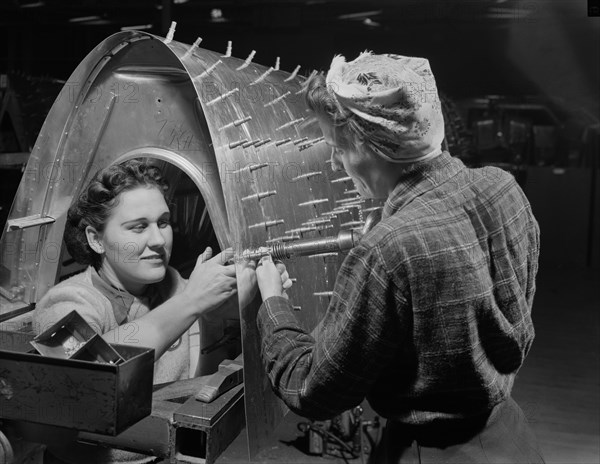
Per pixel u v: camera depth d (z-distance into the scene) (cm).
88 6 588
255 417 129
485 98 707
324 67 621
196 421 124
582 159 695
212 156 152
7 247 169
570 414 325
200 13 625
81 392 111
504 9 410
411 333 108
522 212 119
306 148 175
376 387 119
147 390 119
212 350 171
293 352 118
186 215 190
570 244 662
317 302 165
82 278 156
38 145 165
